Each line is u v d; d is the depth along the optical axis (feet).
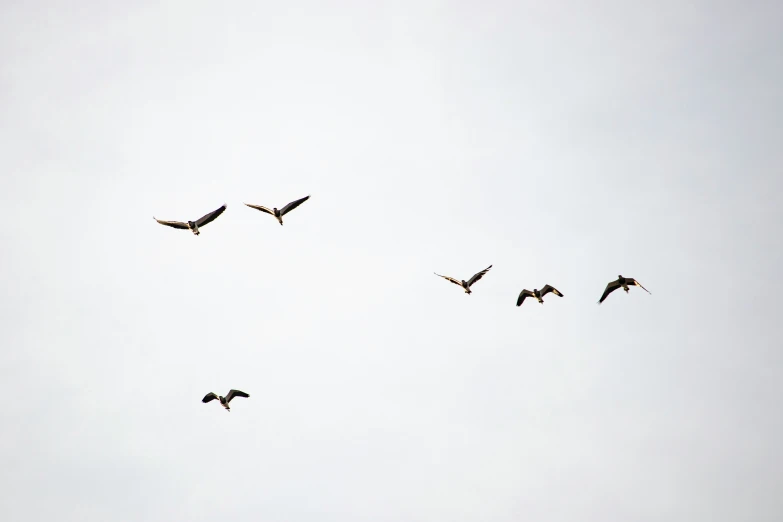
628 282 162.91
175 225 144.97
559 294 170.71
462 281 170.40
